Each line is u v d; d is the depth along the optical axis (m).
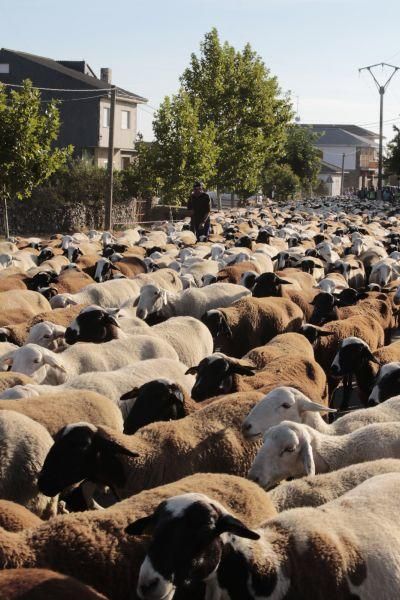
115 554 6.61
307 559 6.25
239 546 6.09
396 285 23.36
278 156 80.56
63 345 14.64
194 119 53.81
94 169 55.22
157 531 5.87
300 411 9.59
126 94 76.44
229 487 7.42
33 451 8.94
